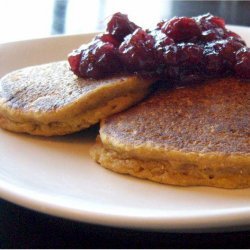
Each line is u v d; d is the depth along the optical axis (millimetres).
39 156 302
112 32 337
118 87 307
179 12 658
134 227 214
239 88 308
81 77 328
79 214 219
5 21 613
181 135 279
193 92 310
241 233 240
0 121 332
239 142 271
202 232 225
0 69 404
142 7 687
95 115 309
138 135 284
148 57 312
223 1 721
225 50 318
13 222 250
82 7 689
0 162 291
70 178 279
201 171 269
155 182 275
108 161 289
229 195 262
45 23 610
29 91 330
